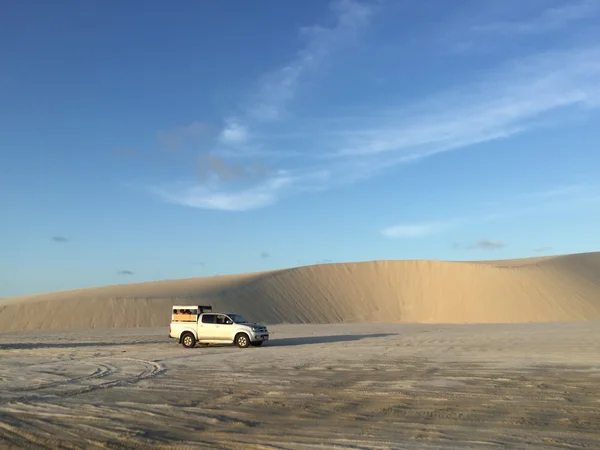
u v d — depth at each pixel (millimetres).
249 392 13453
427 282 84688
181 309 29328
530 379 15188
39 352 25797
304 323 69688
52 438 9078
